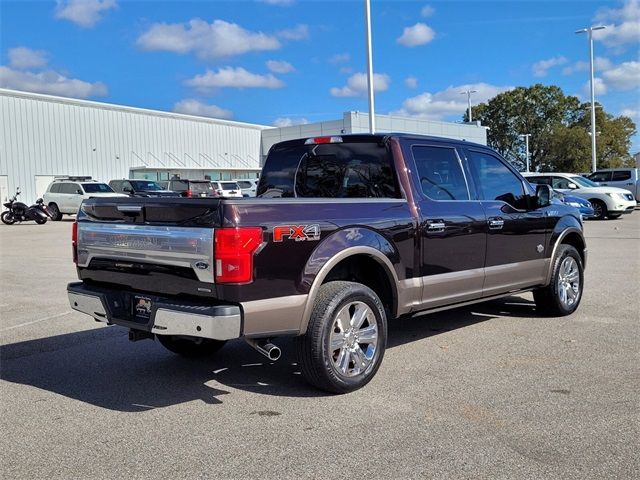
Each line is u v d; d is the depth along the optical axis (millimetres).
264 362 5742
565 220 7285
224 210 4148
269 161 6688
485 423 4094
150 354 6078
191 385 5074
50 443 3916
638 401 4449
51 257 14695
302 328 4520
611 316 7219
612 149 77750
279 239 4340
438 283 5566
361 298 4824
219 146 51438
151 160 46406
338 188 5984
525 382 4914
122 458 3682
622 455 3592
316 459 3607
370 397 4652
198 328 4141
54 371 5520
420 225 5379
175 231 4367
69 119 41281
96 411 4492
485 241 6066
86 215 5207
